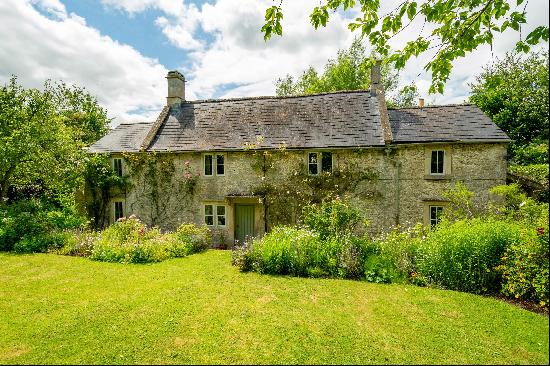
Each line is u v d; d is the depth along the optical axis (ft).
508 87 69.26
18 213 41.65
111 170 52.95
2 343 16.78
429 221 42.55
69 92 102.12
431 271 25.30
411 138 43.14
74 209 47.98
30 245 37.86
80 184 52.85
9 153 43.96
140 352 15.71
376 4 14.64
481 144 40.91
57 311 20.81
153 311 20.58
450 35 15.29
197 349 15.90
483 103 69.77
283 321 18.88
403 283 25.55
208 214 50.08
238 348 15.93
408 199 43.19
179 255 37.09
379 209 44.01
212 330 17.85
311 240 30.14
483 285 23.04
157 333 17.60
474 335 16.69
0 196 48.29
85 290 24.85
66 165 50.08
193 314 20.04
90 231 45.24
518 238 22.27
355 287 24.77
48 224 41.78
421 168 42.75
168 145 51.24
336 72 94.68
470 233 24.04
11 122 47.62
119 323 18.89
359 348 15.71
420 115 47.60
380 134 44.78
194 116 56.18
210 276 28.25
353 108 50.08
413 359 14.64
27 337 17.38
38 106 49.32
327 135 46.57
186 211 50.42
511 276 21.13
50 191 54.19
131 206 52.31
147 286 25.64
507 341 15.97
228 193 48.73
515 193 35.19
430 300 21.63
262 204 47.60
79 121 93.04
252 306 21.22
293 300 22.21
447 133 42.73
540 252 19.19
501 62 74.23
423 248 26.50
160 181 51.11
